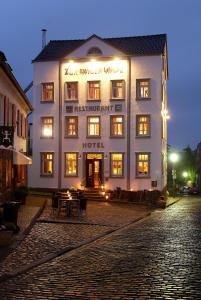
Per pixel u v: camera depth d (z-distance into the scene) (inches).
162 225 845.8
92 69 1705.2
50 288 358.3
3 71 935.7
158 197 1488.7
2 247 549.0
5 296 334.3
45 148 1728.6
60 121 1720.0
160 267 442.0
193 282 377.7
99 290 351.3
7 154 1050.1
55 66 1733.5
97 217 954.1
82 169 1694.1
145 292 344.8
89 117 1704.0
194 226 824.9
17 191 1092.5
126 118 1673.2
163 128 1763.0
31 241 604.7
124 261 474.9
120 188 1606.8
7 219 663.1
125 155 1670.8
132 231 750.5
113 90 1696.6
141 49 1694.1
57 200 976.3
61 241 614.9
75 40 1845.5
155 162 1648.6
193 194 2945.4
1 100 1015.6
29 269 435.5
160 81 1657.2
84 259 488.7
